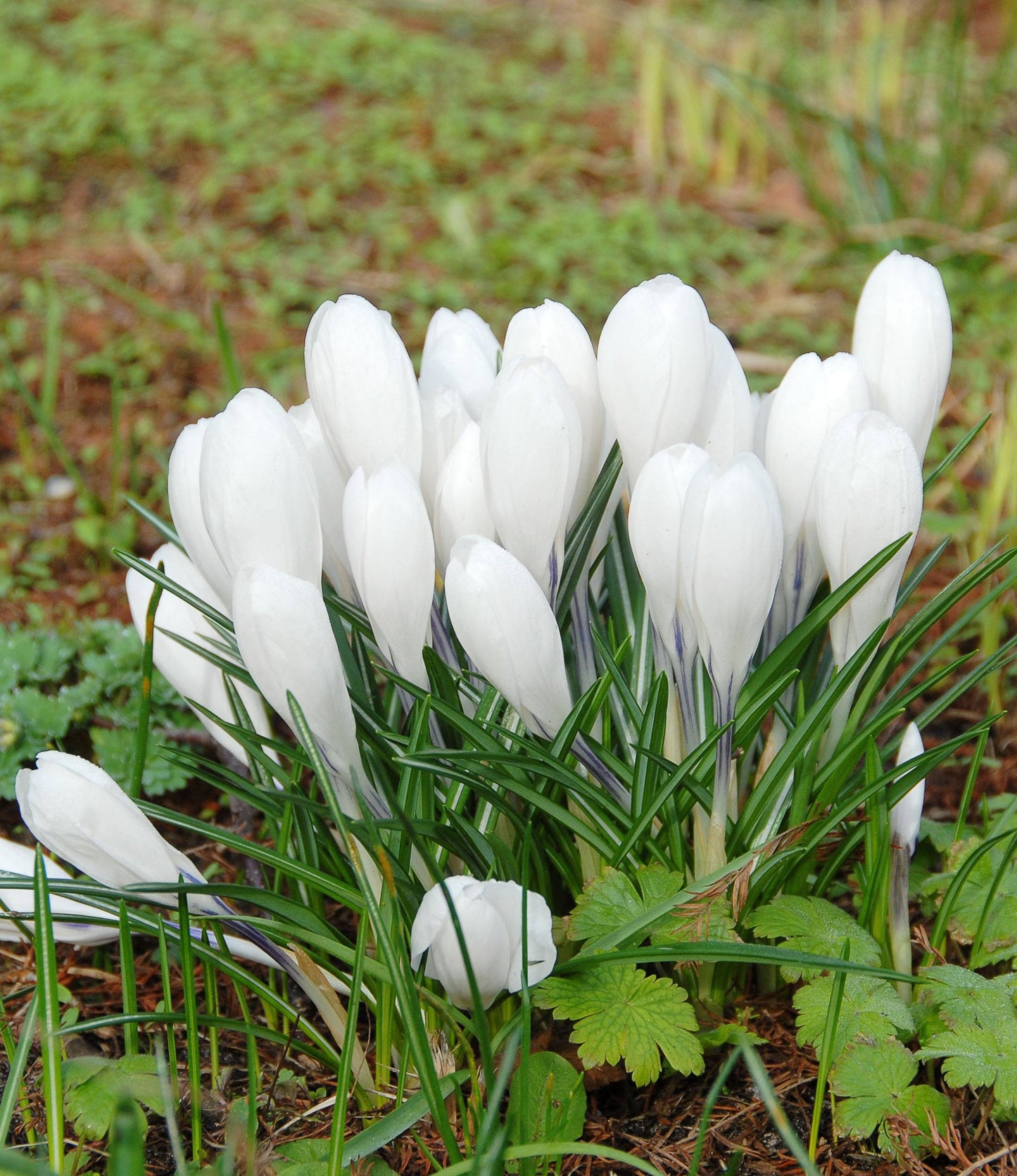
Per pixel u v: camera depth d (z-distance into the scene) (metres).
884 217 1.41
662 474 0.58
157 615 0.65
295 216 1.43
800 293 1.34
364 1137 0.58
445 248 1.39
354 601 0.62
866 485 0.58
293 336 1.21
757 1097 0.62
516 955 0.57
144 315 1.23
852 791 0.64
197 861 0.72
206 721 0.66
